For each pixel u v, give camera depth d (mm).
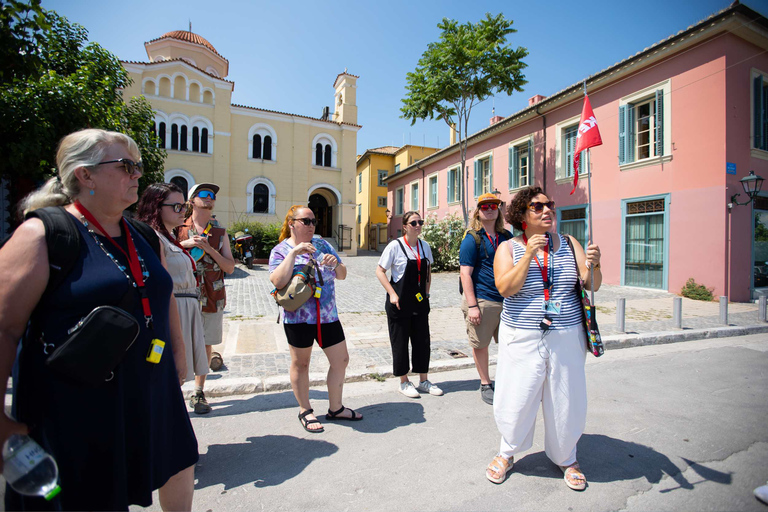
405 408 3994
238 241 17922
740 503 2420
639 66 12289
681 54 11336
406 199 28969
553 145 15875
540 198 2629
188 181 22625
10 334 1330
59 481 1382
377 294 11508
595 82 13500
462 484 2670
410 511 2389
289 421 3686
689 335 6992
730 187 10461
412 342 4355
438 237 18219
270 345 6238
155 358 1640
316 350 5953
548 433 2658
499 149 19125
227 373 4922
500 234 4324
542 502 2453
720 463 2891
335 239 26844
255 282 13562
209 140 23078
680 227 11367
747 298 10789
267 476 2781
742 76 10758
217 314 3951
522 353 2621
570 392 2576
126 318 1460
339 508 2428
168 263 3230
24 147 7113
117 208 1634
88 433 1432
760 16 9930
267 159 24969
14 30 3771
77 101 7797
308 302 3396
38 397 1396
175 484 1890
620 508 2383
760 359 5688
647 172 12234
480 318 4051
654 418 3695
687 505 2406
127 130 10312
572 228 14930
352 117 27234
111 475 1466
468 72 16453
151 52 24672
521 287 2602
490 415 3816
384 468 2881
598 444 3191
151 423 1638
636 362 5539
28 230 1382
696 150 11000
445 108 17609
